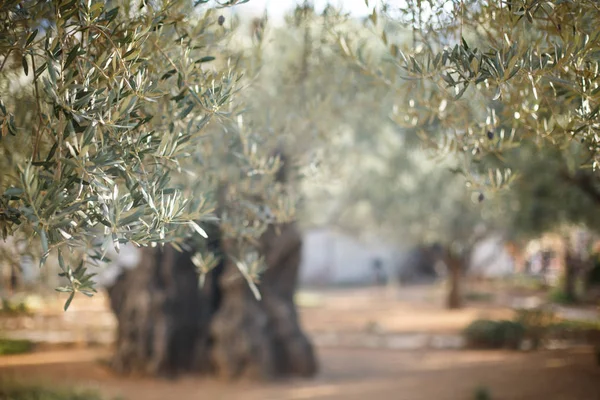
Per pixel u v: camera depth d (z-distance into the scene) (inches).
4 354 558.9
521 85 142.7
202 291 542.9
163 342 516.1
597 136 128.7
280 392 455.2
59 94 100.7
